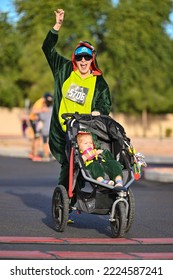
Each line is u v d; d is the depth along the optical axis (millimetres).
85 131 15000
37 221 16750
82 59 15562
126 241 14102
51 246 13516
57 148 15805
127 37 54438
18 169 33781
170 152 46938
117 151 15117
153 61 57812
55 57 16047
